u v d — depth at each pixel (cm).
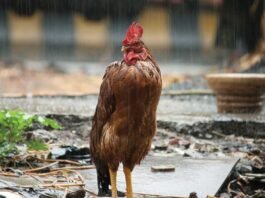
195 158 1098
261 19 2809
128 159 750
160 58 3878
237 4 2823
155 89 726
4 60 3684
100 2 4106
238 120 1395
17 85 2895
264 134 1375
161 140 1298
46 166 973
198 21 4228
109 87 732
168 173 981
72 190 845
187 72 3167
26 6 4072
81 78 3158
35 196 803
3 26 4119
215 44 2998
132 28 730
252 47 2834
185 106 1723
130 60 721
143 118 730
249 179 1020
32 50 4122
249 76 1474
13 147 983
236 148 1261
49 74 3234
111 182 764
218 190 912
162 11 4228
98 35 4228
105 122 747
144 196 866
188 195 876
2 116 981
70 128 1344
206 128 1385
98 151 770
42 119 1009
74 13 4203
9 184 832
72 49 4156
